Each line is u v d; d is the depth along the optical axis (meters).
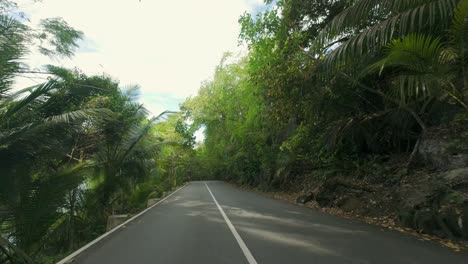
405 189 9.81
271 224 9.92
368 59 9.97
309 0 15.25
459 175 8.09
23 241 7.68
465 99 8.38
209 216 12.16
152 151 17.70
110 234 8.95
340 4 15.05
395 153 14.28
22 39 8.49
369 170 13.63
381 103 13.26
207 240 7.79
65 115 8.55
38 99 8.49
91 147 14.32
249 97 27.84
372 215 10.82
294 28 15.79
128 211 17.66
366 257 5.92
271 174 28.25
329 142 14.84
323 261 5.73
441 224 7.45
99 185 13.78
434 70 7.90
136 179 17.72
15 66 7.84
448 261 5.57
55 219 8.21
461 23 7.25
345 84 12.70
